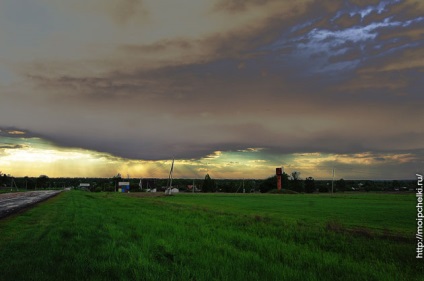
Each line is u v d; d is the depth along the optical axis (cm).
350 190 17925
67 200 5706
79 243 1471
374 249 1518
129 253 1244
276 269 1084
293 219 2898
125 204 4947
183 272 1012
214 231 2017
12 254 1227
